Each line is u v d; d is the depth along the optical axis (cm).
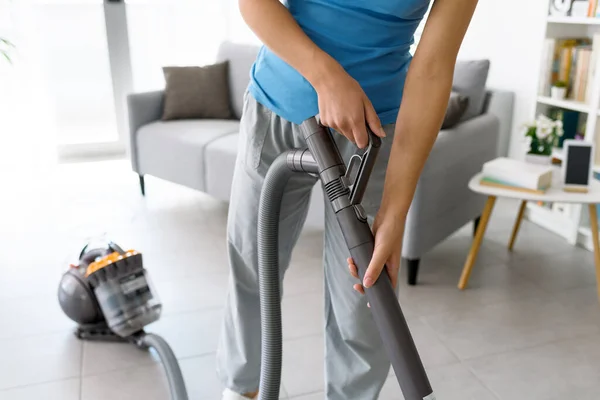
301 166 93
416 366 68
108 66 425
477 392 173
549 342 198
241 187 125
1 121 389
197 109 338
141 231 293
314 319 211
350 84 85
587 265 256
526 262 258
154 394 172
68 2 406
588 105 266
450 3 89
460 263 256
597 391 174
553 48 283
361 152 84
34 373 182
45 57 404
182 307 220
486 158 270
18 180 373
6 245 276
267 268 104
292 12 104
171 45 424
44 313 216
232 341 145
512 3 333
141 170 335
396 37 103
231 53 348
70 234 289
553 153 273
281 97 109
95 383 177
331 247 127
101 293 188
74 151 428
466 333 203
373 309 74
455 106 246
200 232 292
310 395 171
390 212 88
